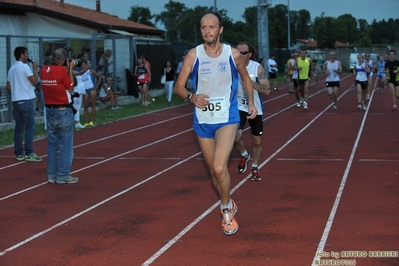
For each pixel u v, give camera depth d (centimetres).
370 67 2067
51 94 878
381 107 1970
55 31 2391
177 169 988
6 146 1289
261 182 866
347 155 1073
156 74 2747
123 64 2378
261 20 3209
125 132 1483
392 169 938
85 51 1983
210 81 574
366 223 645
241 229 638
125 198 798
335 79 1875
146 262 544
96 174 966
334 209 707
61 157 893
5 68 1638
